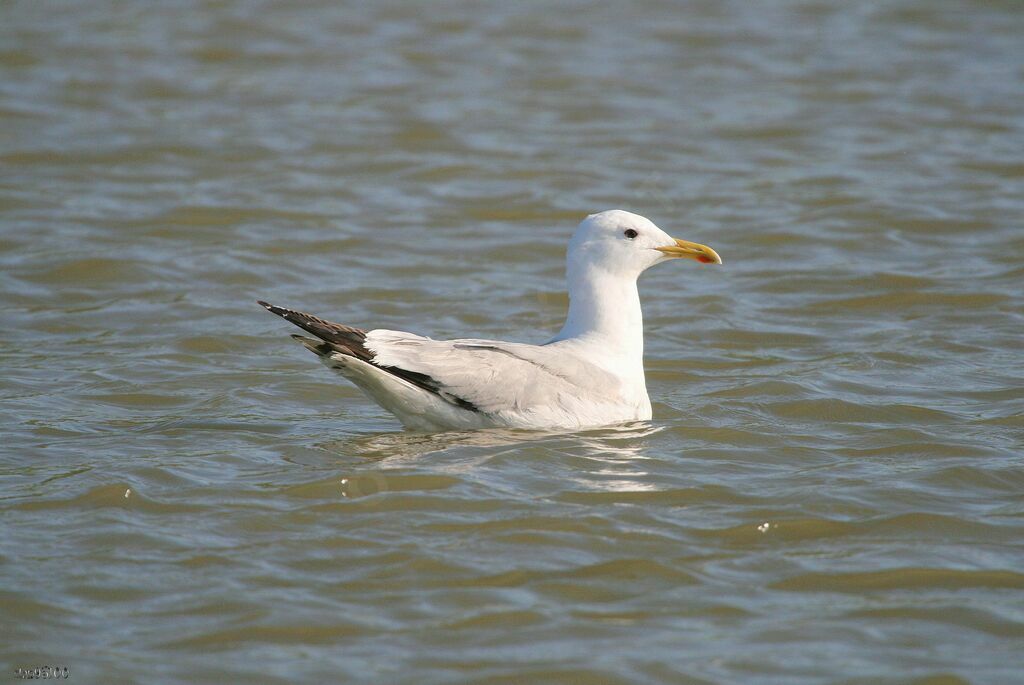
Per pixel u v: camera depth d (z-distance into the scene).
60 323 16.88
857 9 38.31
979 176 24.39
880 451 12.23
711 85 31.16
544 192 23.77
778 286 18.97
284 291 18.62
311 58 32.72
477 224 22.20
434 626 8.76
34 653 8.32
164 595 9.10
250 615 8.84
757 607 9.07
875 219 22.00
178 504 10.64
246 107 28.66
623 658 8.37
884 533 10.27
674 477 11.34
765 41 34.97
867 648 8.54
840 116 28.66
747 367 15.34
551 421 12.25
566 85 31.00
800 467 11.76
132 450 12.06
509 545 9.90
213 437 12.52
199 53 32.66
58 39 33.34
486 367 12.06
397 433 12.49
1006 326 16.78
